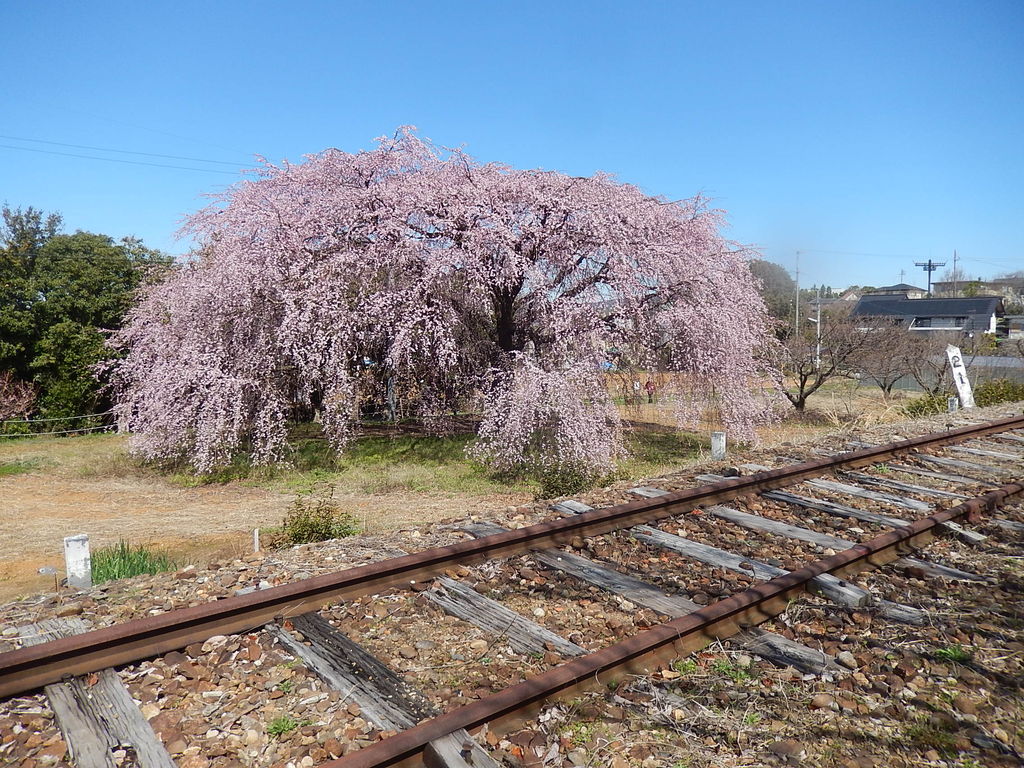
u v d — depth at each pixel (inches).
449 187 548.4
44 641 148.7
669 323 528.1
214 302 518.3
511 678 141.7
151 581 189.3
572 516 230.8
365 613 168.7
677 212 605.0
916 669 147.5
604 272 542.6
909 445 379.6
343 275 523.8
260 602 159.5
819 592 184.4
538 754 117.4
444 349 505.7
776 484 296.5
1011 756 118.9
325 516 284.2
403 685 136.9
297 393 550.9
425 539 225.0
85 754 112.6
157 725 123.3
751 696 136.9
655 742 122.2
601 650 142.6
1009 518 260.2
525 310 580.4
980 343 1169.4
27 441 729.6
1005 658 152.3
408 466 525.7
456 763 108.5
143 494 457.7
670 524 243.8
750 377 599.2
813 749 121.0
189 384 506.6
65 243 867.4
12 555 311.7
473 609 171.5
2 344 802.2
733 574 200.5
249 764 114.2
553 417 486.9
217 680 138.1
